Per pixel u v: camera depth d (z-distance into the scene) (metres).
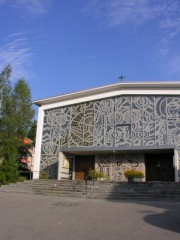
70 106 28.06
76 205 13.93
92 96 27.19
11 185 21.83
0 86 33.88
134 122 25.23
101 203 14.78
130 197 17.28
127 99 25.95
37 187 20.81
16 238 7.49
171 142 23.78
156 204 14.52
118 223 9.59
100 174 24.52
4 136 32.44
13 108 34.25
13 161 26.56
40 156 27.95
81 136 26.86
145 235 7.96
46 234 7.98
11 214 11.18
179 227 9.01
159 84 25.02
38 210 12.31
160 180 24.89
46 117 28.83
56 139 27.78
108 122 26.12
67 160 27.17
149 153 25.38
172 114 24.31
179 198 16.86
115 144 25.39
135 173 23.52
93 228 8.80
